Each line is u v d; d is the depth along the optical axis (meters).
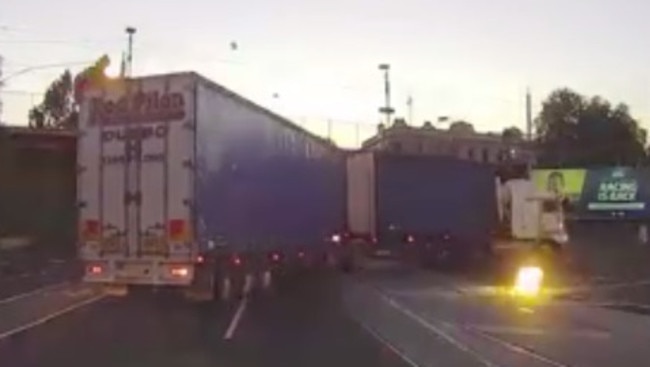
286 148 27.05
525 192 43.44
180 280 20.00
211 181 20.81
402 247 40.28
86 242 20.78
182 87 20.00
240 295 23.03
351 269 37.28
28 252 49.84
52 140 55.78
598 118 105.19
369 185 39.75
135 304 22.17
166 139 20.12
